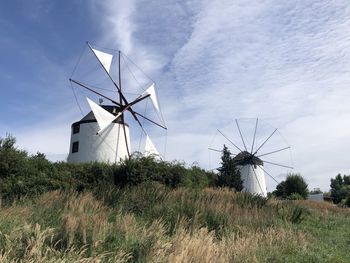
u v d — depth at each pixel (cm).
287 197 5609
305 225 2198
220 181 4338
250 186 6316
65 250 881
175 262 894
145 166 2722
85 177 2541
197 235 1221
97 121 4394
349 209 4103
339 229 2222
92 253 905
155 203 1848
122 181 2614
